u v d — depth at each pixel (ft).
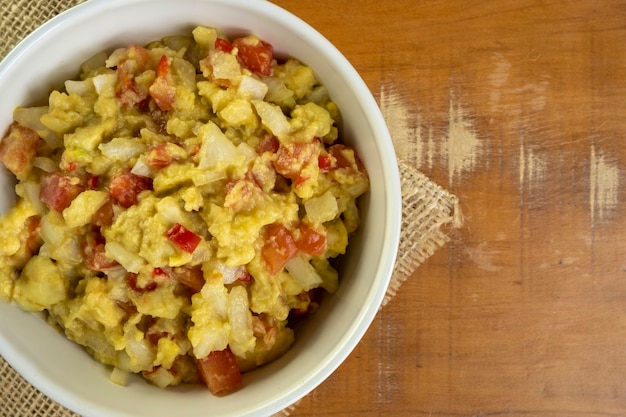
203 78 1.15
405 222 1.37
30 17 1.33
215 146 1.10
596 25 1.38
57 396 1.10
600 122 1.38
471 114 1.37
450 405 1.38
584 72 1.38
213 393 1.14
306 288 1.16
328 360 1.11
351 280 1.17
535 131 1.38
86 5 1.09
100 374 1.15
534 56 1.37
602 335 1.39
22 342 1.12
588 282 1.39
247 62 1.14
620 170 1.38
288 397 1.10
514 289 1.38
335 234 1.16
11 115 1.14
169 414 1.10
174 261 1.08
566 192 1.38
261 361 1.18
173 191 1.11
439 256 1.38
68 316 1.14
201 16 1.14
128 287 1.12
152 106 1.14
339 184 1.16
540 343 1.39
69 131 1.13
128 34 1.15
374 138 1.12
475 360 1.38
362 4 1.36
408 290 1.37
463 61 1.37
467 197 1.37
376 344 1.37
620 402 1.39
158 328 1.13
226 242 1.09
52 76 1.15
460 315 1.38
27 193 1.13
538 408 1.39
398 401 1.37
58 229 1.12
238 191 1.09
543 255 1.38
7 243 1.12
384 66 1.36
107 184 1.12
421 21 1.36
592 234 1.39
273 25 1.13
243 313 1.12
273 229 1.12
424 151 1.37
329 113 1.17
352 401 1.37
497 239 1.38
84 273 1.13
